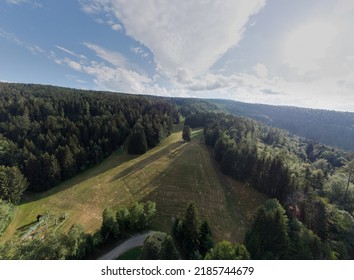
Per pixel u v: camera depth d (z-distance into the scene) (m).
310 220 39.09
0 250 27.11
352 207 46.41
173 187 59.00
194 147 91.19
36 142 75.19
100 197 54.84
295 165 66.25
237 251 26.12
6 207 45.53
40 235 41.31
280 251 29.73
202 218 46.84
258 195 57.44
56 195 56.66
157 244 27.31
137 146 83.88
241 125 107.81
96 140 83.50
